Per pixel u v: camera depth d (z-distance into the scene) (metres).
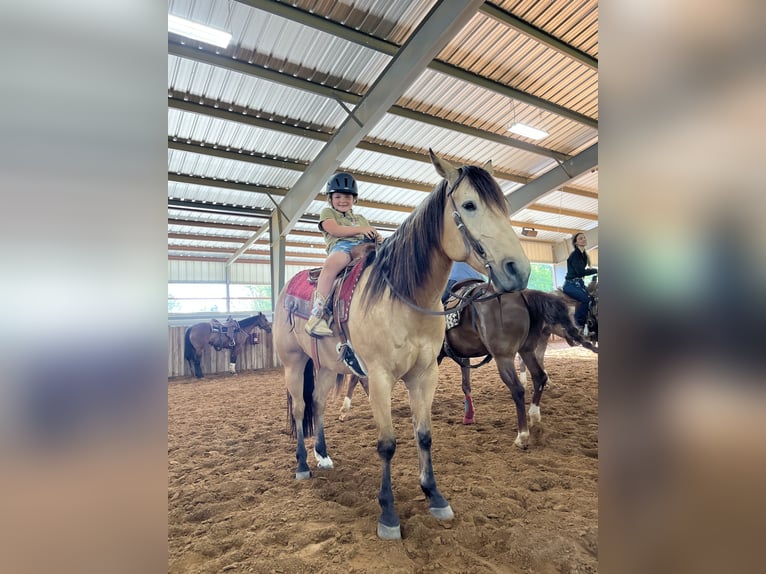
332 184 2.47
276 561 1.52
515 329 2.85
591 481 2.16
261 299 14.23
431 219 1.77
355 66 5.56
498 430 3.21
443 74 6.00
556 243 15.93
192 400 5.54
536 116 7.37
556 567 1.45
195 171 7.48
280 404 4.93
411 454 2.72
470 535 1.65
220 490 2.26
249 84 5.63
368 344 1.84
